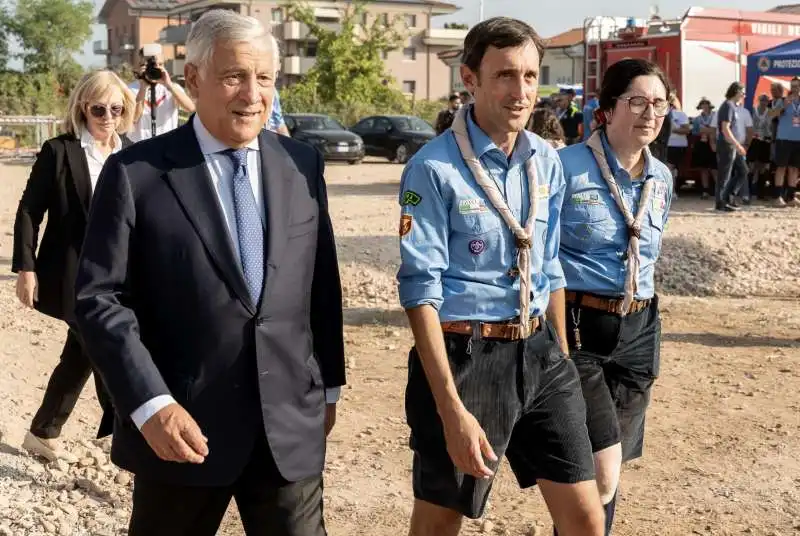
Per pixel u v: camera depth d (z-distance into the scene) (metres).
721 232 14.37
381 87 52.75
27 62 70.44
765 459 6.48
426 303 3.55
